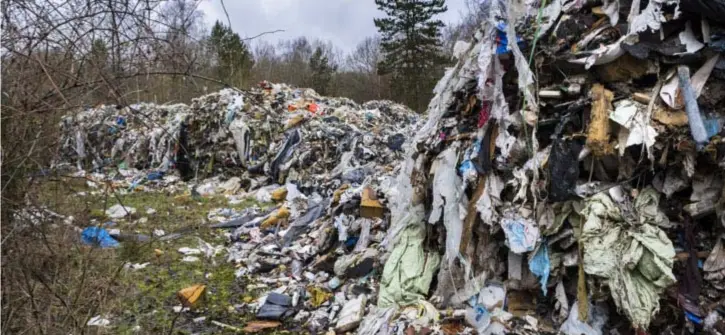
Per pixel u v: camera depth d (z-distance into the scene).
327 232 5.43
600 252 3.14
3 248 2.49
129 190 9.06
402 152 8.76
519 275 3.48
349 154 8.84
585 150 3.35
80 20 2.26
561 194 3.34
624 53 3.34
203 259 5.59
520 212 3.44
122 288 4.32
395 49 28.67
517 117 3.57
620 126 3.27
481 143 3.68
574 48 3.57
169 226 6.72
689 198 3.29
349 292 4.38
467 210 3.72
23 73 2.25
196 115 10.77
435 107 4.47
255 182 9.33
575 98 3.50
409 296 3.79
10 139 2.34
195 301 4.37
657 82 3.33
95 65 2.29
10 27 2.19
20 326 2.54
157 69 2.40
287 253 5.54
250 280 5.04
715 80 3.21
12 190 2.50
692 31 3.26
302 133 9.62
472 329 3.34
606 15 3.62
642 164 3.30
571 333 3.19
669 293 3.16
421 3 28.02
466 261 3.62
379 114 12.80
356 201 5.56
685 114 3.16
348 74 33.84
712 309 3.07
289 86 12.88
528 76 3.41
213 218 7.27
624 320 3.23
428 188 4.15
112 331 3.76
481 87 3.61
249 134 9.84
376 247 4.87
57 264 2.94
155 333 3.88
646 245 3.08
